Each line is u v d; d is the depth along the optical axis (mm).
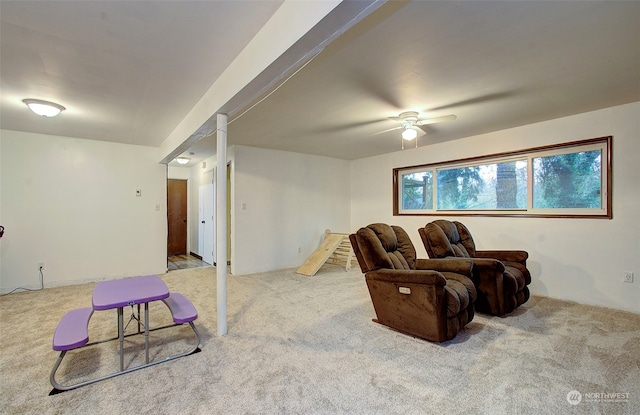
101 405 1729
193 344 2480
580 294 3527
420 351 2348
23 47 2045
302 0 1513
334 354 2309
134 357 2270
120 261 4898
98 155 4734
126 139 4645
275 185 5520
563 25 1801
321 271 5336
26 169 4230
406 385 1908
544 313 3152
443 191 5051
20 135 4195
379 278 2758
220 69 2400
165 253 5301
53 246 4402
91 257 4680
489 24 1786
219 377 2004
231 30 1891
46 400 1771
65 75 2469
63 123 3785
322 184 6164
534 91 2814
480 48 2062
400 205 5715
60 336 1878
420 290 2482
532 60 2230
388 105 3143
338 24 1427
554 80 2582
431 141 4820
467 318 2652
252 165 5254
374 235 2906
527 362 2170
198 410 1684
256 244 5285
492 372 2047
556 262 3719
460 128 4086
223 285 2674
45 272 4344
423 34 1880
